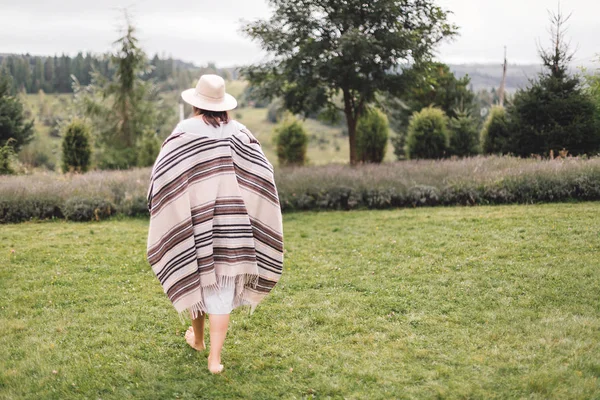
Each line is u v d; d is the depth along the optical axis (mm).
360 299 5262
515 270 5906
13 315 4961
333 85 14516
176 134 3604
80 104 26469
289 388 3535
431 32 14188
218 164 3578
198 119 3670
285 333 4492
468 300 5102
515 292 5246
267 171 3760
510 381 3480
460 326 4496
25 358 3996
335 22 13352
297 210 11086
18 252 7320
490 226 8055
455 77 20188
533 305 4891
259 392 3484
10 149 16625
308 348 4172
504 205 10133
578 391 3291
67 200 10391
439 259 6555
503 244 6996
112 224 9773
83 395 3463
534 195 10344
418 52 13664
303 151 18531
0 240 8211
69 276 6203
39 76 58906
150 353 4102
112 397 3434
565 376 3492
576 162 11016
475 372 3635
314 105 14812
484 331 4352
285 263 6723
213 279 3531
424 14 14039
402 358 3912
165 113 29641
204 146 3586
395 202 10953
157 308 5121
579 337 4125
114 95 26609
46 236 8516
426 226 8430
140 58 26219
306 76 14219
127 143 26312
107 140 26141
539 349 3953
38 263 6801
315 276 6121
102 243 7953
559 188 10133
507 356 3852
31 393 3480
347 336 4379
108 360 3969
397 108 16906
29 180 12297
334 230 8648
